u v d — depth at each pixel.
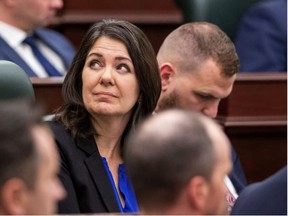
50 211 3.18
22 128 3.11
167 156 3.44
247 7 8.66
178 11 9.80
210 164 3.44
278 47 8.39
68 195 4.87
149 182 3.46
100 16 9.60
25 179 3.09
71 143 5.00
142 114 5.14
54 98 6.19
